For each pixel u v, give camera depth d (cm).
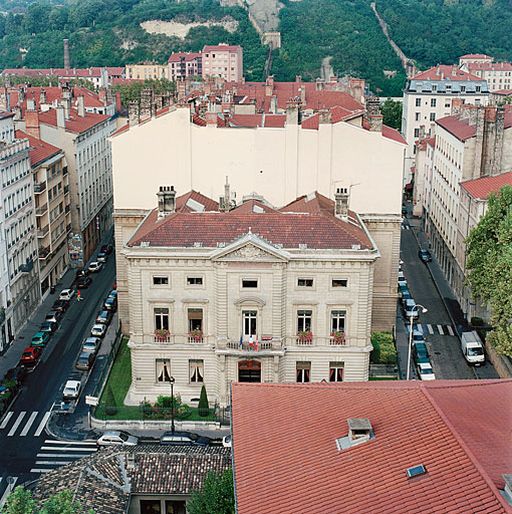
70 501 4609
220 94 15788
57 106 14462
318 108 13838
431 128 17925
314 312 8188
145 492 5881
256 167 10094
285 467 4044
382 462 3819
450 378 9181
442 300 11962
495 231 9150
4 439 7838
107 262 14225
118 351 9819
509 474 3450
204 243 8094
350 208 10075
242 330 8212
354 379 8381
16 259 10700
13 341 10438
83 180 14338
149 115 11262
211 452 6250
